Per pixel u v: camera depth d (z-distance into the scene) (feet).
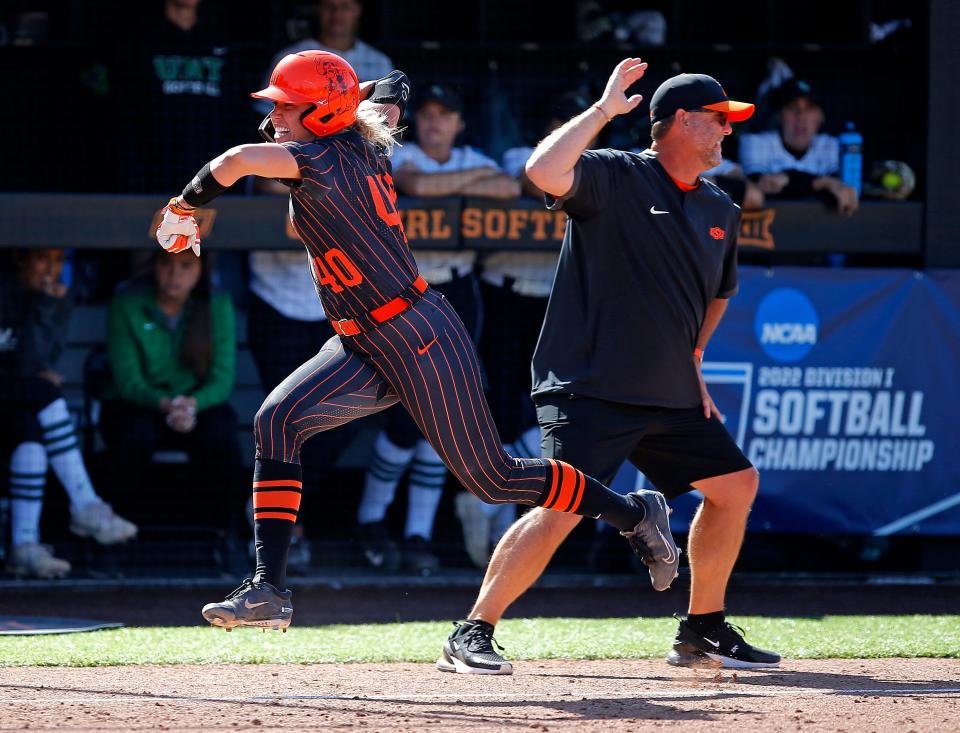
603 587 79.61
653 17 96.37
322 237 39.45
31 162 90.22
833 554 85.25
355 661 53.36
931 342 81.30
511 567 48.70
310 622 66.49
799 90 85.35
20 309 80.43
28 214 77.15
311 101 39.29
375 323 40.04
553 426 48.93
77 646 56.59
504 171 82.38
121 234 78.23
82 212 77.71
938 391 81.35
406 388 40.65
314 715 40.09
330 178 38.75
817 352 80.28
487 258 84.48
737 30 99.35
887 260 88.17
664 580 47.85
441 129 80.79
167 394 80.18
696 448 50.16
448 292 82.28
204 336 81.05
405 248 40.70
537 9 98.84
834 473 80.48
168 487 81.10
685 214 48.85
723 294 52.29
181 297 80.43
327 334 81.97
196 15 89.45
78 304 89.40
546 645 57.00
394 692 44.96
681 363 49.39
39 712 40.37
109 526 78.13
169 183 82.28
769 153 85.20
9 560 77.87
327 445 81.76
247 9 94.68
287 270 81.25
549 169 45.91
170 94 82.38
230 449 80.59
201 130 83.15
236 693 44.75
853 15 95.40
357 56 86.48
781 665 52.19
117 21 87.97
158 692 44.91
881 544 85.40
